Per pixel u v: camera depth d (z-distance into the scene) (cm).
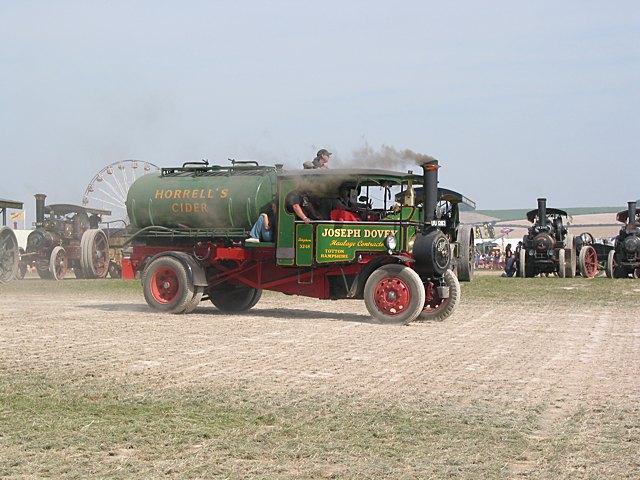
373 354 1095
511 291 2328
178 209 1638
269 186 1605
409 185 1548
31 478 578
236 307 1702
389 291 1461
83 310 1673
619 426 721
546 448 654
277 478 581
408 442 669
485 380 917
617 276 3384
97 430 695
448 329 1391
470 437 684
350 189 1550
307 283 1566
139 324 1412
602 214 10631
